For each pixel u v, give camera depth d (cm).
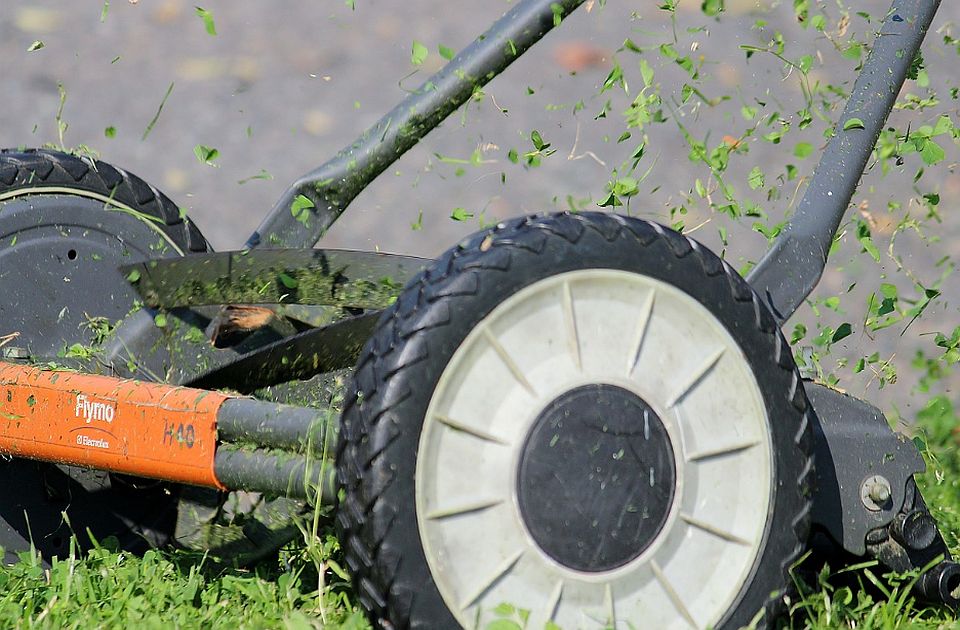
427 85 473
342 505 329
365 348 332
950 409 538
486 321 331
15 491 441
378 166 477
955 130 457
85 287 472
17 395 401
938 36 982
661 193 866
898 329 751
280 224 475
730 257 791
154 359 457
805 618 395
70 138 952
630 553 341
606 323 343
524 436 334
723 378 353
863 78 452
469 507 331
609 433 339
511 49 469
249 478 363
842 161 434
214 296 439
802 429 361
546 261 336
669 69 980
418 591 326
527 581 336
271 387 438
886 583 428
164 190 907
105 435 383
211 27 439
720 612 351
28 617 377
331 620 377
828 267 800
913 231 824
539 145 445
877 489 398
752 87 934
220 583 410
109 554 429
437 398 327
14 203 457
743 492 355
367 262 436
